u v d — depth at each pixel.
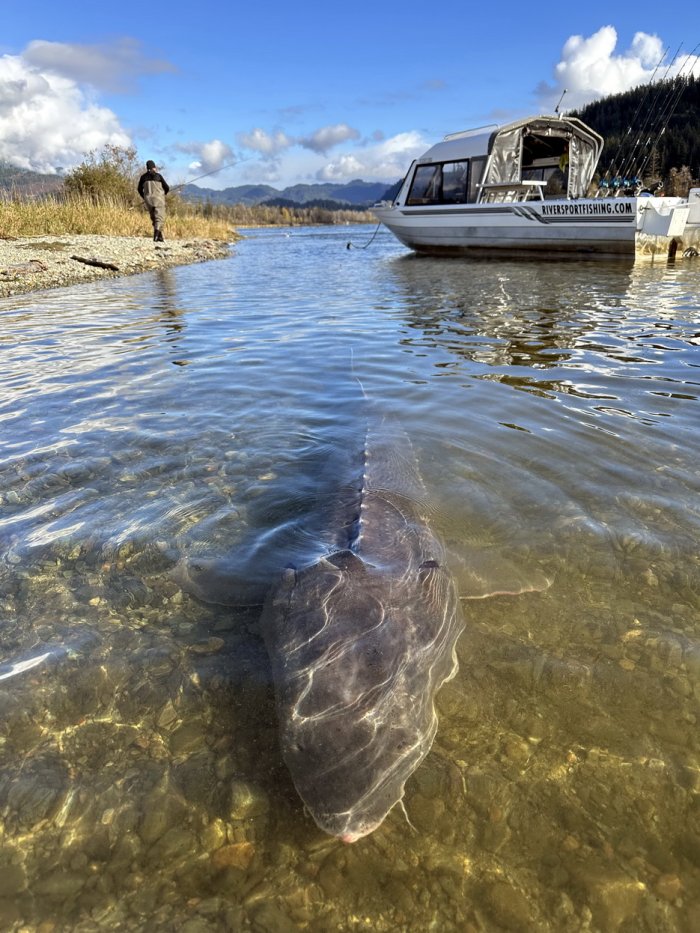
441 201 20.34
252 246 32.66
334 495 3.96
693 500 3.87
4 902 1.86
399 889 1.91
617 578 3.23
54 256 16.55
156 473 4.34
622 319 9.38
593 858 1.98
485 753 2.34
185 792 2.21
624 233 16.86
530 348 7.61
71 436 4.93
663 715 2.47
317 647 2.61
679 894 1.87
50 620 3.00
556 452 4.57
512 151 19.05
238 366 6.93
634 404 5.53
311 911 1.85
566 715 2.49
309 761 2.20
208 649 2.83
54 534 3.63
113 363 7.07
